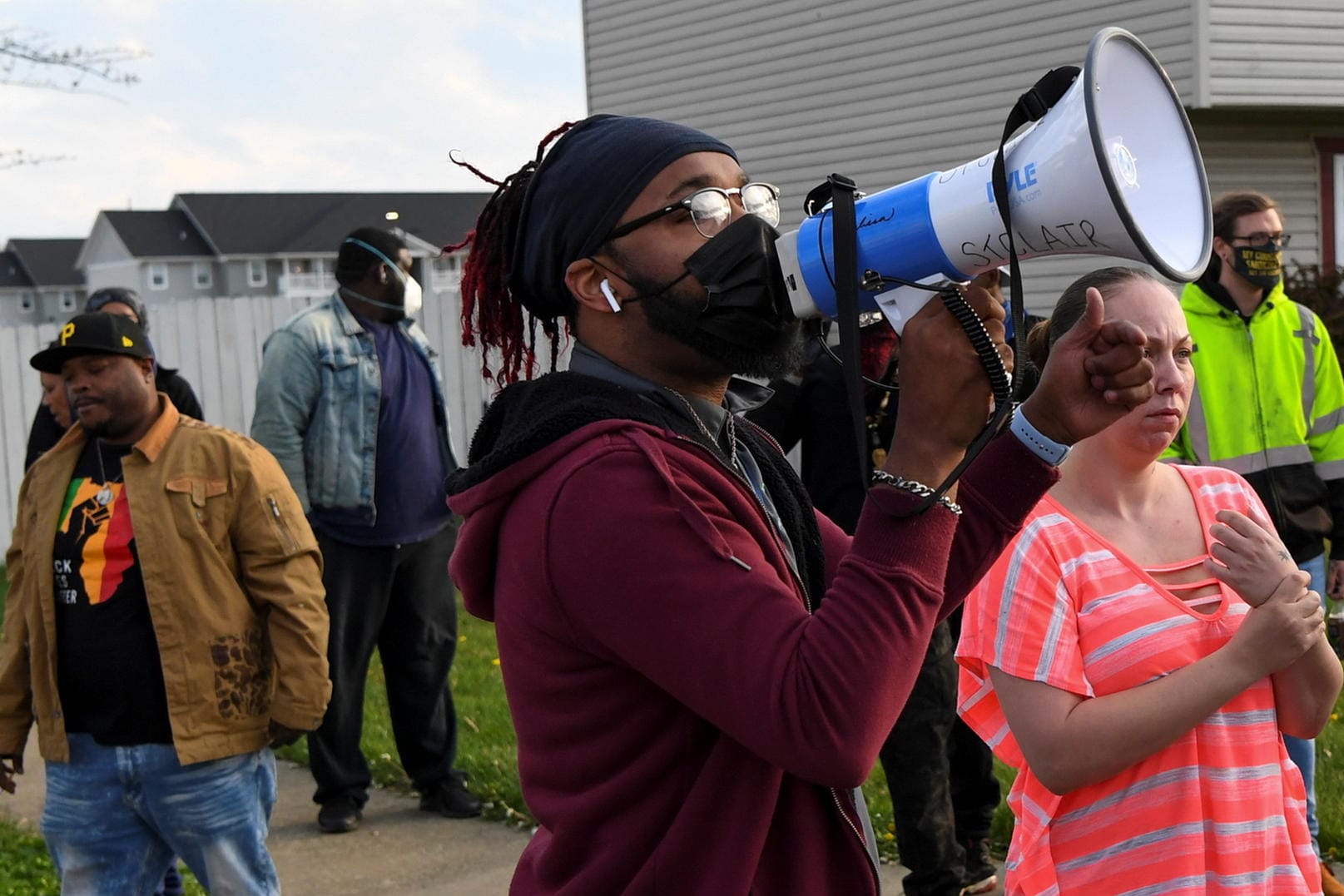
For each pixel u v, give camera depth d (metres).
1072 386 1.39
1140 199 1.31
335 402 4.87
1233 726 2.12
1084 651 2.13
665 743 1.39
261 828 3.44
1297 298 8.52
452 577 1.57
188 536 3.31
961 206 1.31
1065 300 2.33
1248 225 4.14
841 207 1.36
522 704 1.47
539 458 1.40
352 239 4.96
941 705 3.68
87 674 3.26
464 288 1.77
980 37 11.98
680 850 1.38
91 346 3.27
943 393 1.32
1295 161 11.62
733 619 1.29
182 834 3.32
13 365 10.62
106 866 3.35
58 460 3.40
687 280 1.45
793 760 1.26
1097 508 2.24
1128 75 1.35
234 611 3.36
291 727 3.38
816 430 3.92
